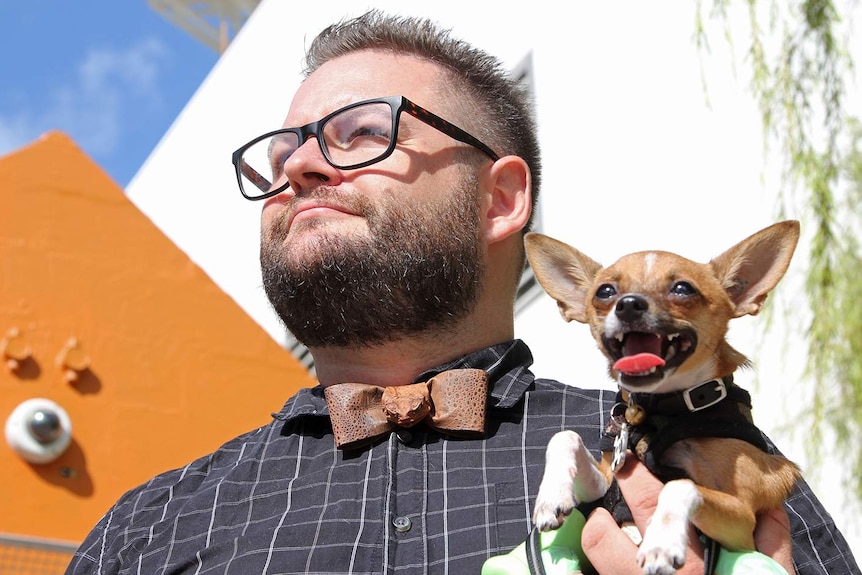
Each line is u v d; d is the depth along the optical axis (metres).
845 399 1.53
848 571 0.91
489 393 0.99
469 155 1.08
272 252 1.04
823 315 1.46
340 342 1.04
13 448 1.83
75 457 1.89
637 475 0.83
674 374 0.86
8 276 1.98
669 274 0.91
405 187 1.03
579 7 2.40
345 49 1.18
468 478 0.93
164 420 2.02
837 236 1.65
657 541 0.75
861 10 1.74
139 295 2.09
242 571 0.89
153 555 0.94
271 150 1.12
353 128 1.07
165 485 1.01
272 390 2.15
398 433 0.96
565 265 1.01
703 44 2.00
